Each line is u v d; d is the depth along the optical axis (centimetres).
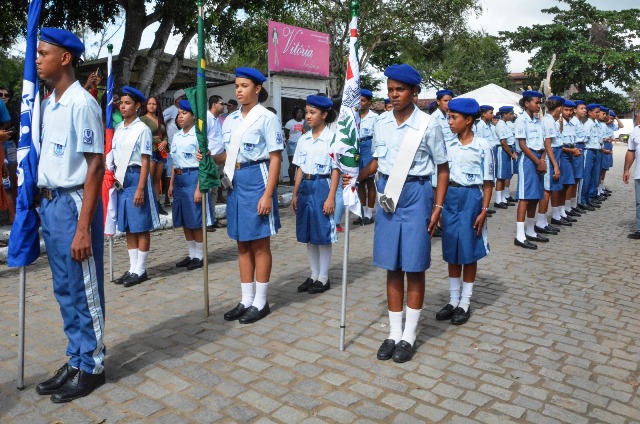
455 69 3098
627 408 313
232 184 443
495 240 768
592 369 362
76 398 317
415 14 2072
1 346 390
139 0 1073
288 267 615
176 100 920
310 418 298
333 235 516
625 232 837
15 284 539
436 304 491
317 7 1934
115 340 404
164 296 508
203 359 371
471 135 444
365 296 512
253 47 1554
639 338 416
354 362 368
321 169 513
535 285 551
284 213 981
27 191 311
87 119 302
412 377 346
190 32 1152
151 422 294
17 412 302
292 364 364
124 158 535
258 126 438
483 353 385
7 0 1005
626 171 811
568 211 978
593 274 594
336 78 2103
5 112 674
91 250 313
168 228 825
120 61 1088
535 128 707
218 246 717
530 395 326
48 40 299
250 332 421
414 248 361
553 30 3158
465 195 439
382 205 364
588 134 1042
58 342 399
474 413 305
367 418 298
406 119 362
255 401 315
